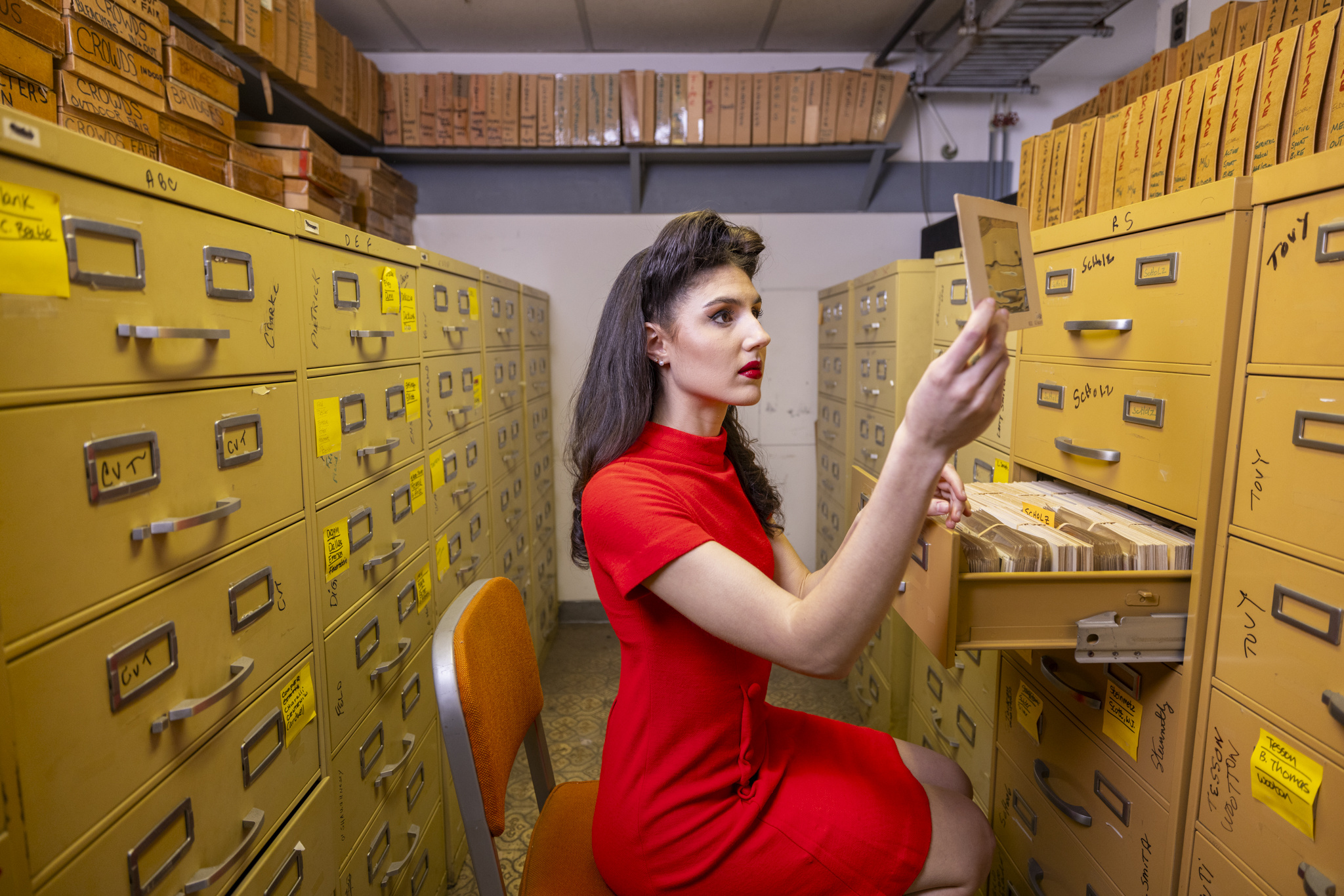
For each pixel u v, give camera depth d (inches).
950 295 77.6
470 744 31.4
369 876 50.0
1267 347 32.2
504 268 134.2
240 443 35.1
